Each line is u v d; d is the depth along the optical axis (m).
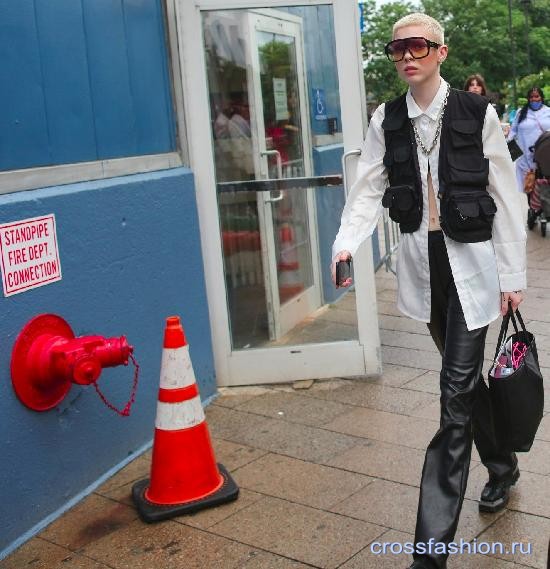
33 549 3.46
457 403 3.03
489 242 3.14
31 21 3.62
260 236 5.22
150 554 3.38
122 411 4.19
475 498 3.66
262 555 3.31
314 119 5.10
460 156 3.07
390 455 4.15
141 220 4.34
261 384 5.28
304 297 5.27
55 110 3.77
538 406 3.27
